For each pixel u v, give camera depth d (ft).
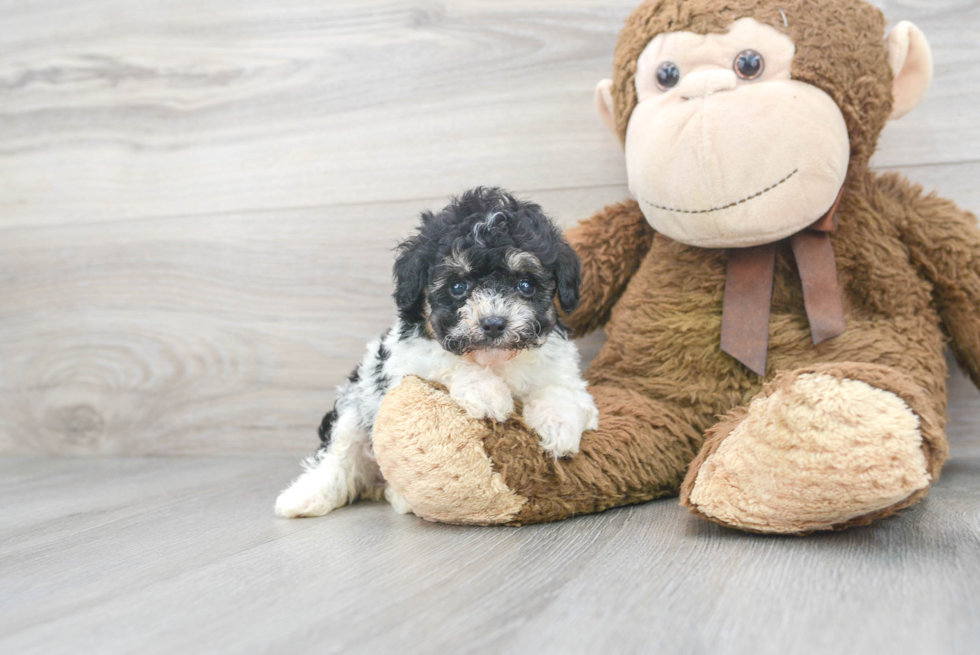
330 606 4.20
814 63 6.23
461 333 5.78
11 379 10.66
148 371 10.15
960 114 7.72
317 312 9.55
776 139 6.16
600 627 3.78
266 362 9.73
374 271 9.36
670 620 3.85
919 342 6.71
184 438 10.08
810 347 6.75
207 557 5.35
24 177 10.43
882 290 6.82
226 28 9.70
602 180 8.64
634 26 6.94
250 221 9.72
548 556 5.02
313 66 9.45
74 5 10.14
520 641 3.65
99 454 10.38
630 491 6.30
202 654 3.63
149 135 10.00
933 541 5.07
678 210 6.56
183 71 9.86
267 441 9.78
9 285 10.58
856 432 4.71
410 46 9.14
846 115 6.43
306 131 9.51
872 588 4.21
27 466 9.69
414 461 5.64
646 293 7.39
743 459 5.17
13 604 4.47
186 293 9.96
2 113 10.44
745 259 6.95
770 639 3.60
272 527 6.24
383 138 9.27
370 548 5.41
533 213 6.26
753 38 6.29
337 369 9.51
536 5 8.72
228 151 9.77
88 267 10.28
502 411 5.76
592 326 8.05
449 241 5.88
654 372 7.16
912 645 3.51
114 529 6.35
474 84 8.96
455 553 5.18
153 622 4.08
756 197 6.29
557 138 8.75
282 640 3.75
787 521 5.13
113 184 10.15
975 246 6.75
